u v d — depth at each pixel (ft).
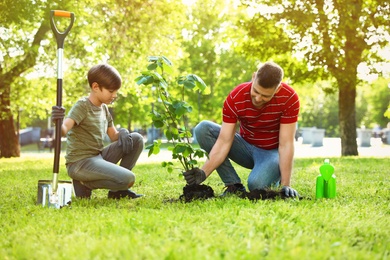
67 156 15.84
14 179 24.62
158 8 55.57
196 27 96.22
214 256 7.54
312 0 50.88
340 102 54.80
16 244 9.18
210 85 104.17
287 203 13.12
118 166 15.60
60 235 9.65
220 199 14.21
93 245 8.32
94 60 56.03
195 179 14.88
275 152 15.90
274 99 14.89
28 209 13.38
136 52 55.98
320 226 10.26
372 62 52.70
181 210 12.22
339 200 14.83
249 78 100.48
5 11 47.11
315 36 50.72
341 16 49.55
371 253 8.40
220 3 69.77
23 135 140.05
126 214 11.50
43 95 61.72
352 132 54.54
